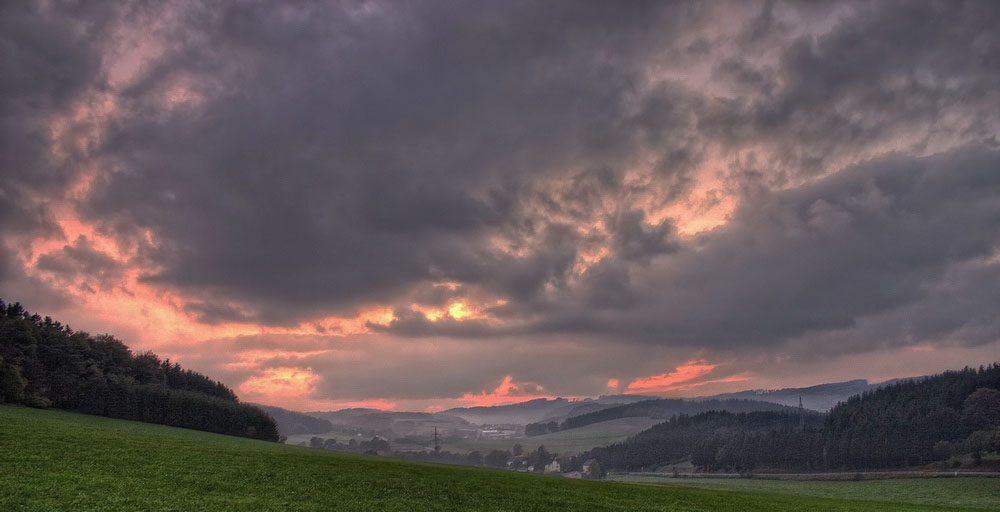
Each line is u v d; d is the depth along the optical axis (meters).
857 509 59.62
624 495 61.41
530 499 52.03
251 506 37.25
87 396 169.62
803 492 191.50
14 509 30.92
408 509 41.81
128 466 48.72
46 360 188.12
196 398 189.88
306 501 41.28
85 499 34.47
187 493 39.59
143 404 174.75
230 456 67.25
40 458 47.72
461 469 91.44
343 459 87.12
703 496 66.31
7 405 140.88
